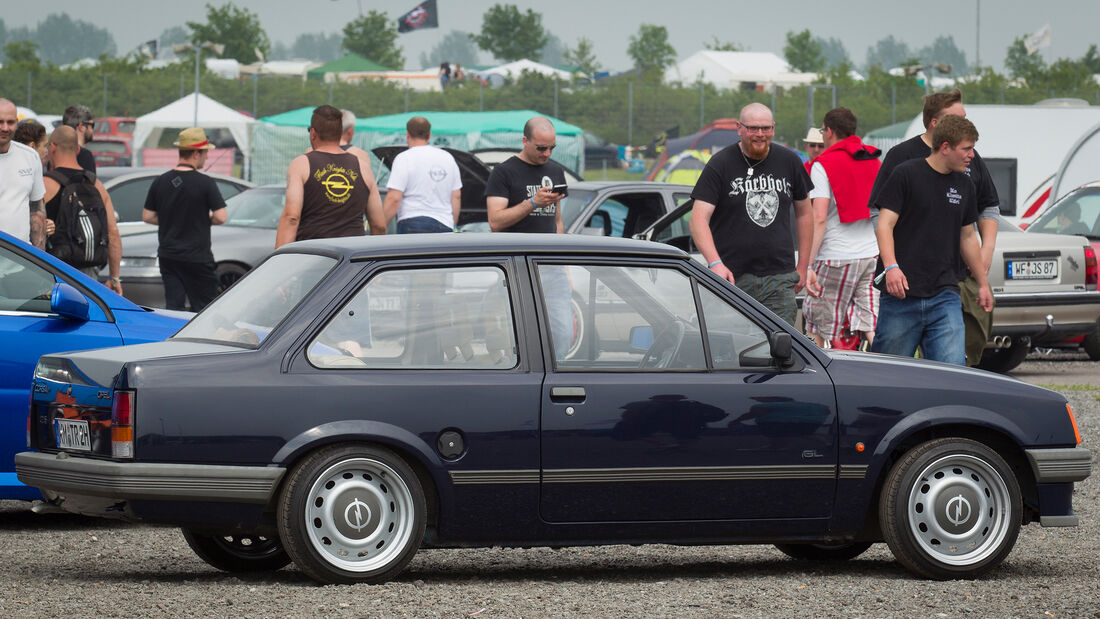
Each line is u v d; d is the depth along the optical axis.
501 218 21.75
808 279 19.80
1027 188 55.78
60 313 15.26
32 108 103.44
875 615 11.70
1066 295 29.67
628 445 12.66
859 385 13.23
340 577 12.20
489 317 12.70
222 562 13.45
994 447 13.80
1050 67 137.50
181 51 77.69
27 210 19.98
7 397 15.10
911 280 17.45
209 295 29.17
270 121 72.88
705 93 107.62
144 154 79.50
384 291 12.57
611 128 106.31
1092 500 18.30
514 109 106.25
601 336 12.88
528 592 12.44
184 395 11.94
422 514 12.37
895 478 13.20
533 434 12.48
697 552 15.15
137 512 11.91
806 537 13.18
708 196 18.64
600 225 27.23
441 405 12.33
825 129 21.83
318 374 12.22
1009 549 13.37
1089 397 26.77
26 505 17.61
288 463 12.05
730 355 13.12
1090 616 11.80
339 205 20.64
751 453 12.92
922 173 17.36
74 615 11.34
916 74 106.56
